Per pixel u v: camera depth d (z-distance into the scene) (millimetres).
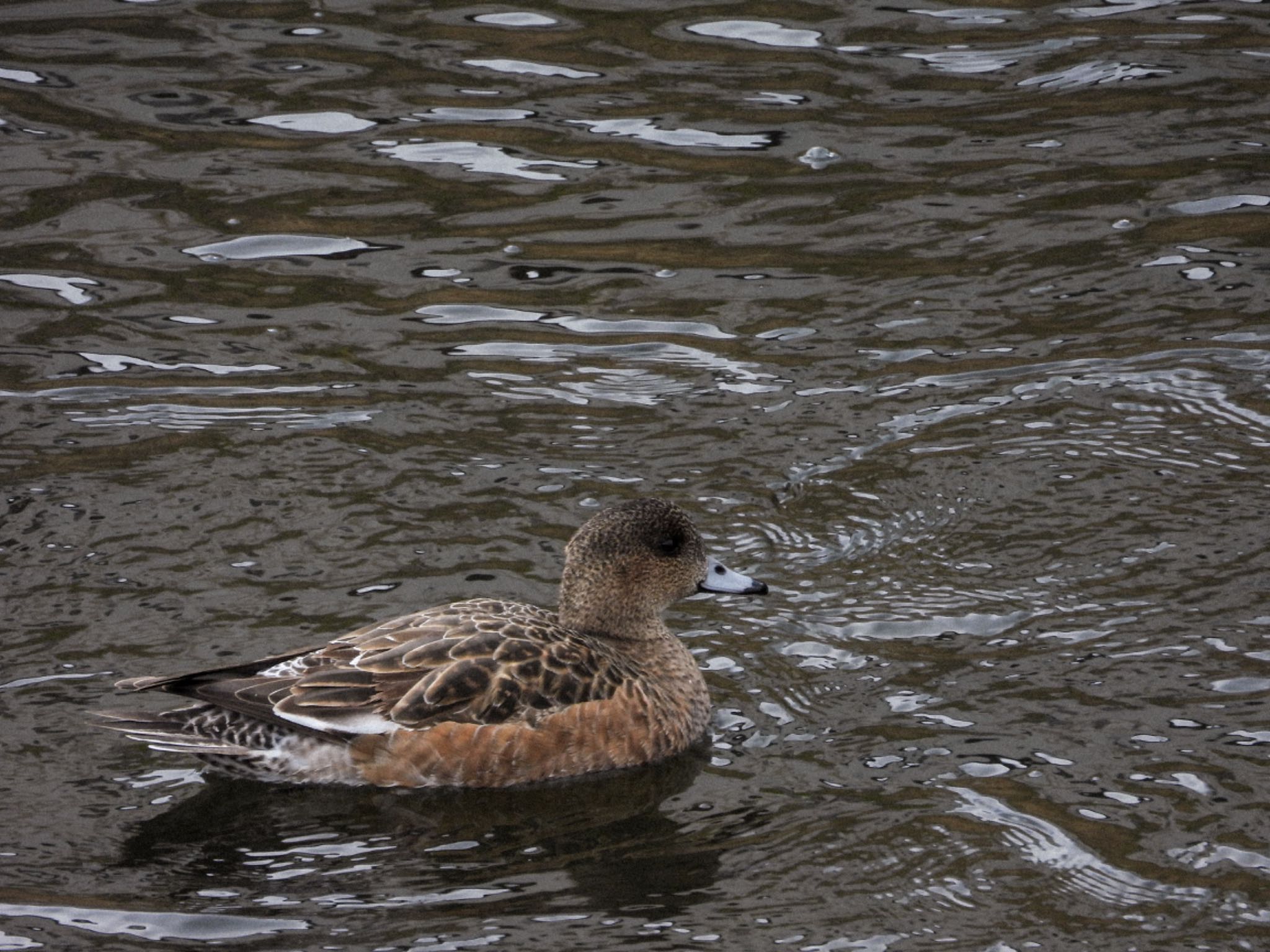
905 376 15039
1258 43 20484
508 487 13445
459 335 15695
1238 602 11766
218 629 11492
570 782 10281
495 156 18547
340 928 8719
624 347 15531
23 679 10875
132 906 8875
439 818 9867
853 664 11367
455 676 10211
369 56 20500
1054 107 19281
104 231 17094
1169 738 10344
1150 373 14945
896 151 18547
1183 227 17094
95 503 13008
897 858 9336
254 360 15211
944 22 21219
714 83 19875
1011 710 10727
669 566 11250
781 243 17125
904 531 12922
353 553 12508
